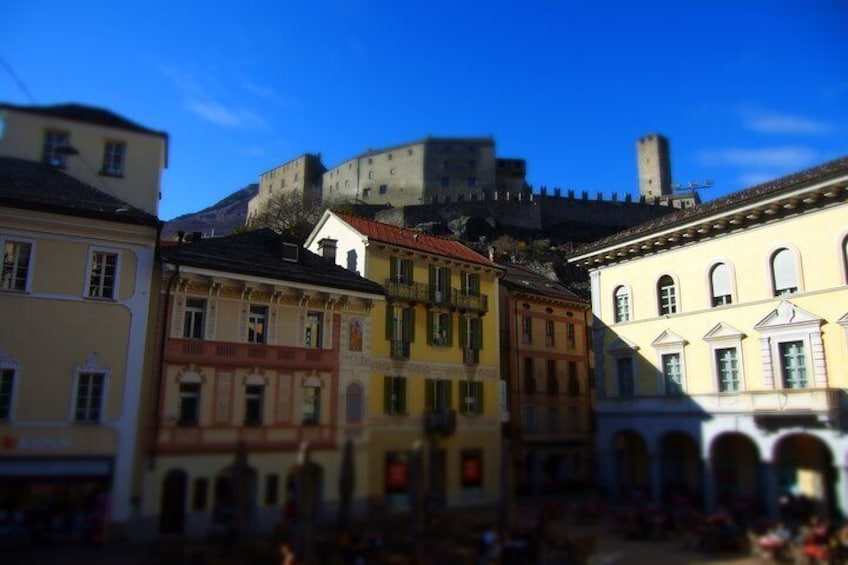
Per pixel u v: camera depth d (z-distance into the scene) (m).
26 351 20.64
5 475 18.53
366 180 96.88
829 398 23.11
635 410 30.88
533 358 40.94
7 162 10.97
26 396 20.34
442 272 34.53
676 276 30.38
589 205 92.31
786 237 26.23
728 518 21.03
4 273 20.98
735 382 27.36
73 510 15.87
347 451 13.18
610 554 18.91
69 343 21.36
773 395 25.06
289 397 25.41
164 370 22.69
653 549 19.66
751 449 26.77
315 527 12.64
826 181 24.22
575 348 44.34
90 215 21.61
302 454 12.79
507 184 95.94
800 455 24.78
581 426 42.75
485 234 81.25
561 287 48.59
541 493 35.62
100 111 11.80
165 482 17.62
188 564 12.39
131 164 12.52
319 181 104.75
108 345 21.97
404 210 83.94
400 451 14.59
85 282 22.06
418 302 31.95
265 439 14.68
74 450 20.17
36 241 21.52
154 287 23.48
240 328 25.12
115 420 21.33
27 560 14.32
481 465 15.55
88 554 14.66
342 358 27.53
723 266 28.59
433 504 14.05
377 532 12.91
